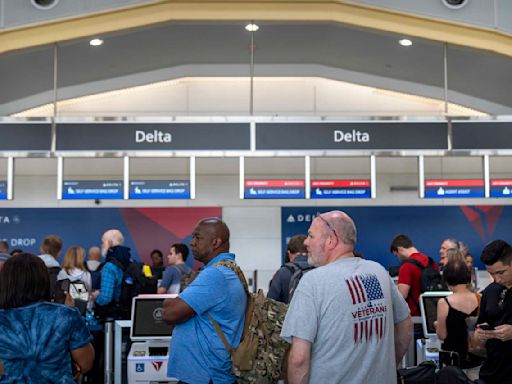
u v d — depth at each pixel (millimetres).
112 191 11078
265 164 14578
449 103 12055
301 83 12969
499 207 14969
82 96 12188
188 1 9617
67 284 7645
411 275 7824
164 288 9547
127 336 7430
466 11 9773
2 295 3857
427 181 11219
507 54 9883
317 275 3705
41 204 14727
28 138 9992
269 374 4234
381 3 9750
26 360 3793
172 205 14867
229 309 4246
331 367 3627
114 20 9641
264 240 14867
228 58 11930
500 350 4586
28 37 9641
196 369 4215
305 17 9703
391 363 3824
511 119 10102
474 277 10586
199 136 9992
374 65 11852
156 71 12227
